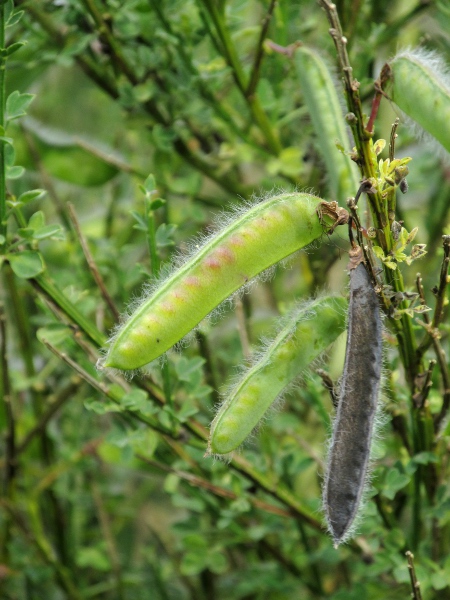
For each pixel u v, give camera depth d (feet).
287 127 0.92
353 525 0.55
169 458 0.83
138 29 0.83
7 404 0.82
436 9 0.90
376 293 0.55
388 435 0.78
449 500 0.68
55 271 0.93
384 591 0.78
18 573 0.91
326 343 0.59
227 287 0.55
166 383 0.69
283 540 0.84
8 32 0.85
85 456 0.92
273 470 0.76
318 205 0.56
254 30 0.86
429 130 0.58
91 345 0.72
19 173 0.64
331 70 0.69
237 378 0.60
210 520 0.89
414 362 0.64
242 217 0.56
